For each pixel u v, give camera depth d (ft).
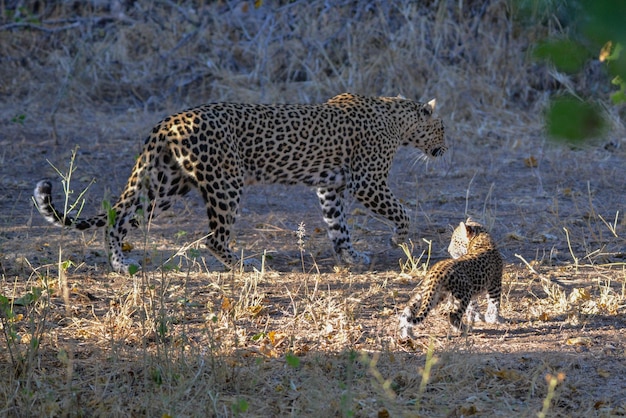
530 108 71.87
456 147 63.10
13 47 82.79
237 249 40.50
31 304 30.55
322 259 39.63
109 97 76.13
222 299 32.19
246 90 73.00
